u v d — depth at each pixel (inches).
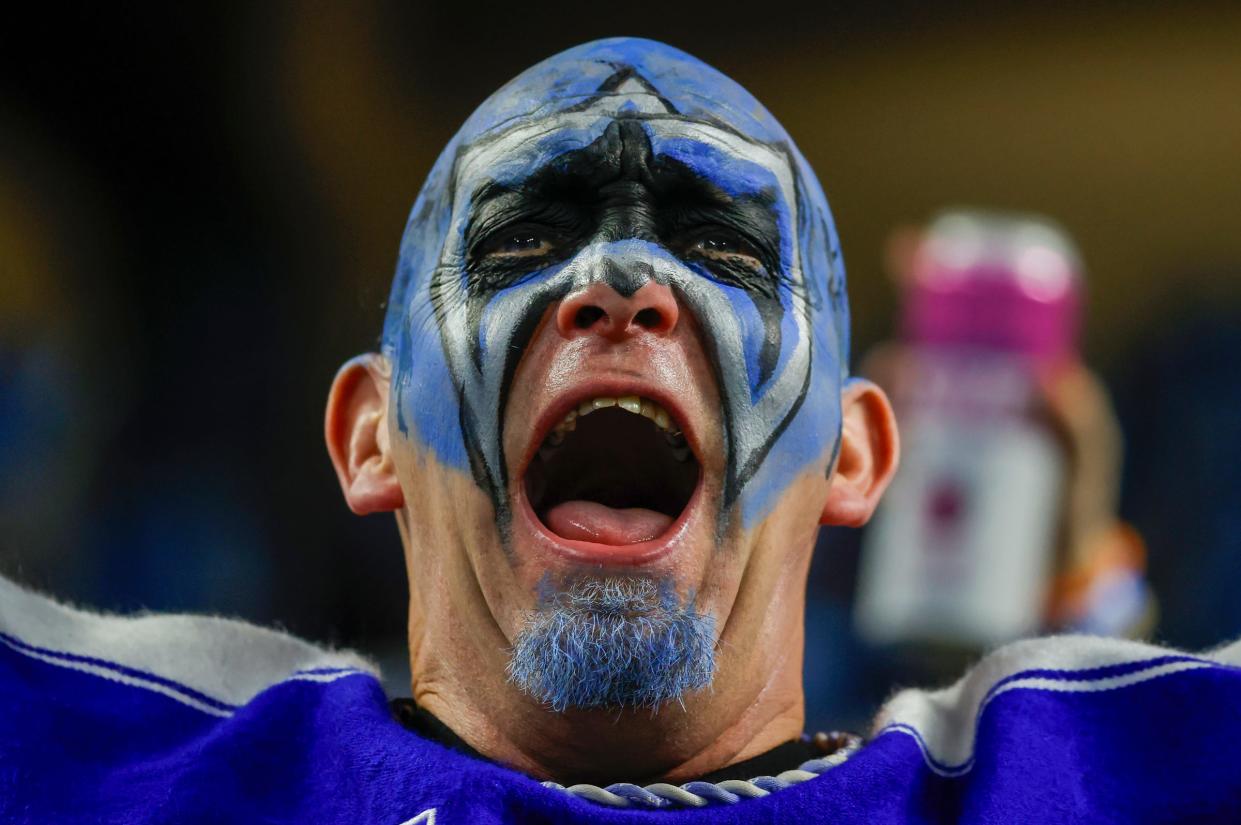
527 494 83.6
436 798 73.4
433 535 82.0
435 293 82.4
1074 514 115.2
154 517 170.4
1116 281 226.2
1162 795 76.9
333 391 88.5
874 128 231.8
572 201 81.4
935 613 112.1
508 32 215.3
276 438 178.2
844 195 232.1
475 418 78.7
